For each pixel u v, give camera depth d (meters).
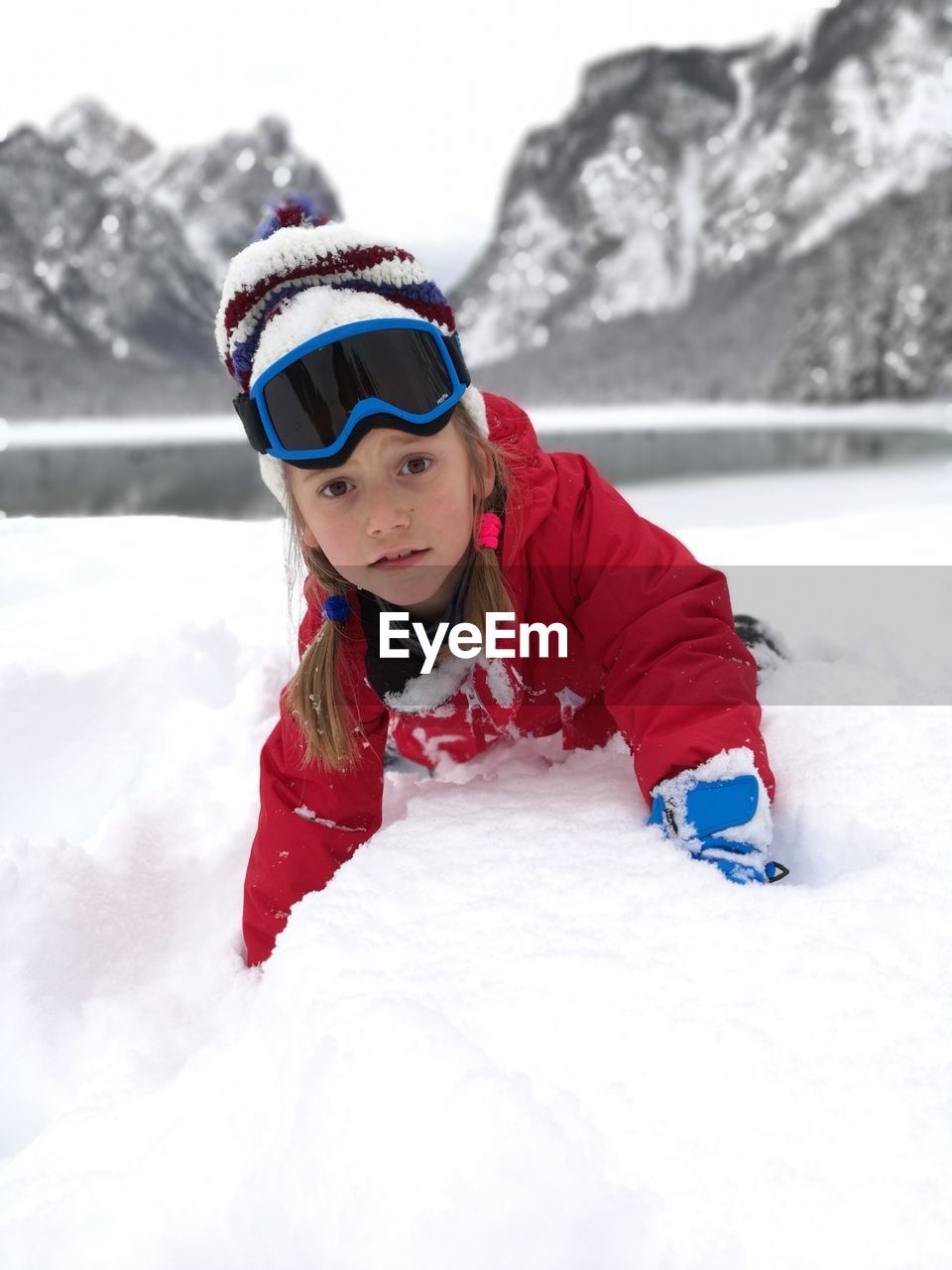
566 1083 0.59
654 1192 0.52
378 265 0.92
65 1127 0.75
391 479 0.86
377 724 1.13
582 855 0.85
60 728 1.47
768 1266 0.47
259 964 1.03
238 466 19.95
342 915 0.82
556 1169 0.53
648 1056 0.60
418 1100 0.59
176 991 1.02
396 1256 0.52
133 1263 0.59
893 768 0.99
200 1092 0.73
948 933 0.68
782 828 0.99
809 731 1.09
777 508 7.06
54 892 1.10
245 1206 0.59
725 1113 0.56
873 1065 0.57
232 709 1.57
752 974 0.66
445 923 0.78
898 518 2.58
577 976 0.68
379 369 0.83
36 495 13.70
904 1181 0.50
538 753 1.33
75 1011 1.00
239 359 0.95
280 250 0.90
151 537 2.54
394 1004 0.67
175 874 1.23
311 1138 0.60
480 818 0.96
